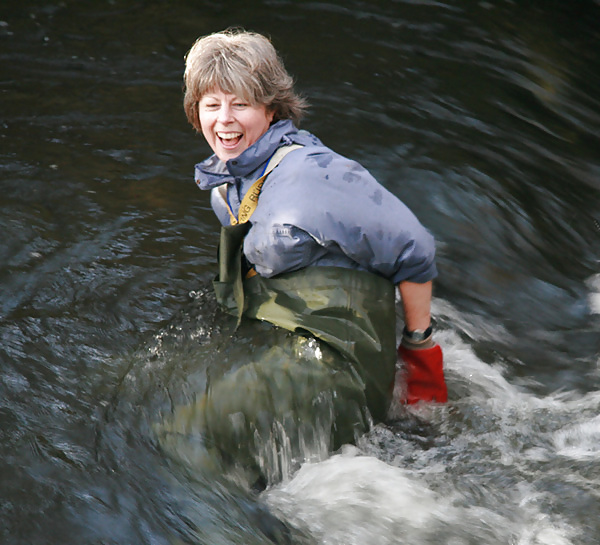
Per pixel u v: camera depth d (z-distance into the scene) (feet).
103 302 32.42
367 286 24.82
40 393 27.43
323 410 24.03
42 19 58.34
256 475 24.25
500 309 35.22
